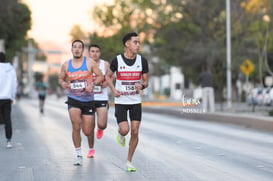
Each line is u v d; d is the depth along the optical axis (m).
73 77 23.86
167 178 21.31
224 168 24.06
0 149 30.22
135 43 22.34
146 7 114.38
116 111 22.78
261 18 99.25
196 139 36.72
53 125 49.00
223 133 41.59
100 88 26.88
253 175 22.28
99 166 24.20
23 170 22.95
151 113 77.62
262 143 34.34
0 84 29.92
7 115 30.58
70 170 23.02
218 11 104.69
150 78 181.50
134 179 21.00
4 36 83.44
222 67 87.12
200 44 107.06
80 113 24.25
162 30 112.38
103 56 116.75
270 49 104.44
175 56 115.81
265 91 97.38
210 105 64.44
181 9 107.44
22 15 89.25
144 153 28.98
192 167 24.27
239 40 104.19
